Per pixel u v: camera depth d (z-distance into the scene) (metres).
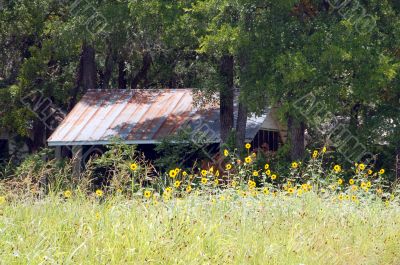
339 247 19.77
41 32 61.19
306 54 41.44
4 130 63.25
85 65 61.97
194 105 50.66
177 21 46.53
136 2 47.44
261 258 17.25
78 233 16.89
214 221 19.64
